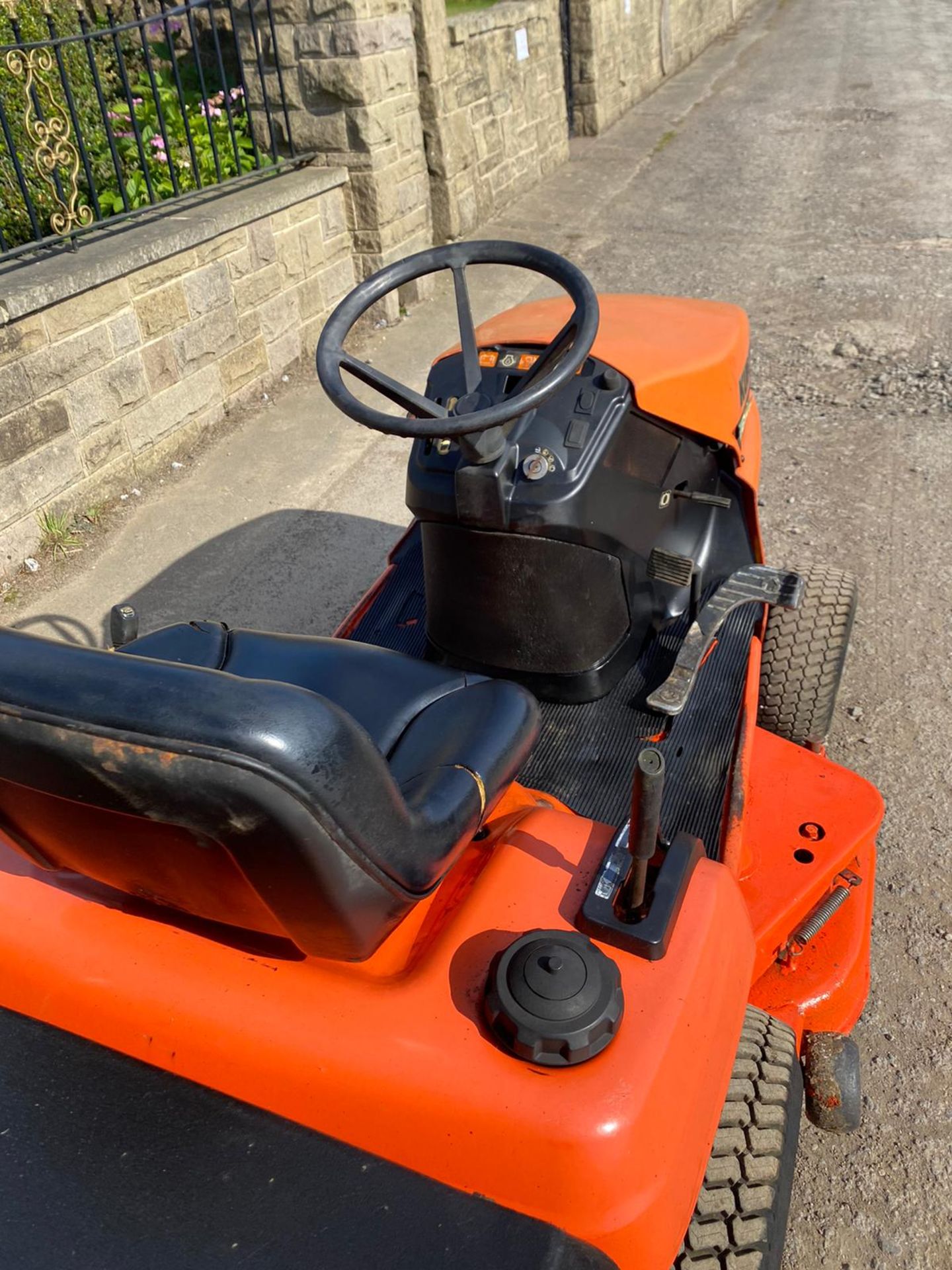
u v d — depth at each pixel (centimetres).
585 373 251
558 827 170
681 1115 137
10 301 421
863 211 852
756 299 698
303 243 620
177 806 124
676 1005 140
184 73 715
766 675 285
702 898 155
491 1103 131
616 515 250
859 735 334
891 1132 229
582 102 1164
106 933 161
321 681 206
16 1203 136
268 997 148
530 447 238
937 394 552
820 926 226
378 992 146
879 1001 256
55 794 133
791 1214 216
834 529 443
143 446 520
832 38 1734
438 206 794
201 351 549
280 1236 131
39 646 134
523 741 181
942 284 692
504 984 138
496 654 264
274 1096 145
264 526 483
